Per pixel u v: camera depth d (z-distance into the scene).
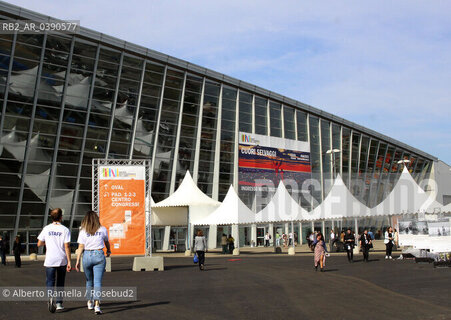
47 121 34.78
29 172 33.94
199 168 43.38
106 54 37.78
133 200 18.55
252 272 17.44
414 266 19.39
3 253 26.42
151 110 40.34
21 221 33.53
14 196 33.25
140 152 39.34
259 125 49.28
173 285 13.20
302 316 8.02
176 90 42.16
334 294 10.93
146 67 40.09
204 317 7.99
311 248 35.56
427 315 7.94
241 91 47.94
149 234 19.02
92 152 36.75
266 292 11.44
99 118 37.22
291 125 52.91
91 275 8.80
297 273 16.78
